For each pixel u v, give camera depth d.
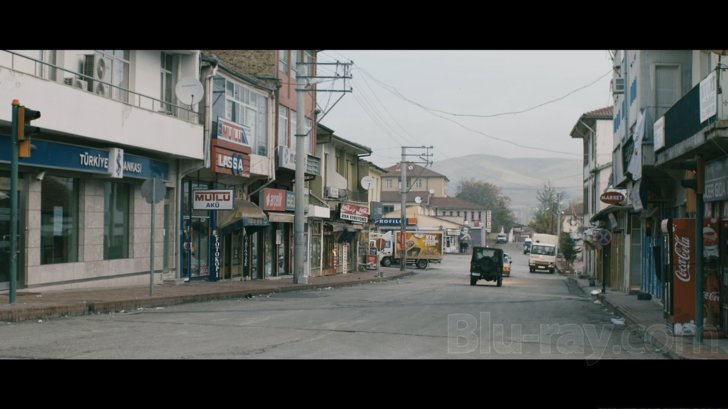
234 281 30.92
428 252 70.62
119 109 20.94
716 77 13.20
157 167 24.61
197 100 24.33
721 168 14.86
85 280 21.11
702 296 13.45
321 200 44.09
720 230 14.28
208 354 10.30
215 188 29.91
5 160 17.17
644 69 23.05
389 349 11.44
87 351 10.27
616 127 32.56
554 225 109.75
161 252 25.36
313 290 29.73
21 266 18.34
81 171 19.81
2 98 16.17
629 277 32.09
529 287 40.22
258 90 32.38
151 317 15.14
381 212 60.66
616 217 37.16
